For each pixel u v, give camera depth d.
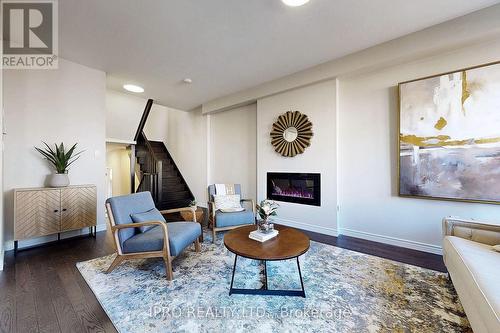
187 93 4.58
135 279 2.06
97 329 1.44
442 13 2.21
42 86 2.99
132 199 2.48
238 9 2.12
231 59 3.14
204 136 5.63
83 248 2.82
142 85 4.11
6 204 2.71
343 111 3.36
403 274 2.15
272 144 4.04
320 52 2.97
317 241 3.09
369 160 3.13
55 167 3.07
